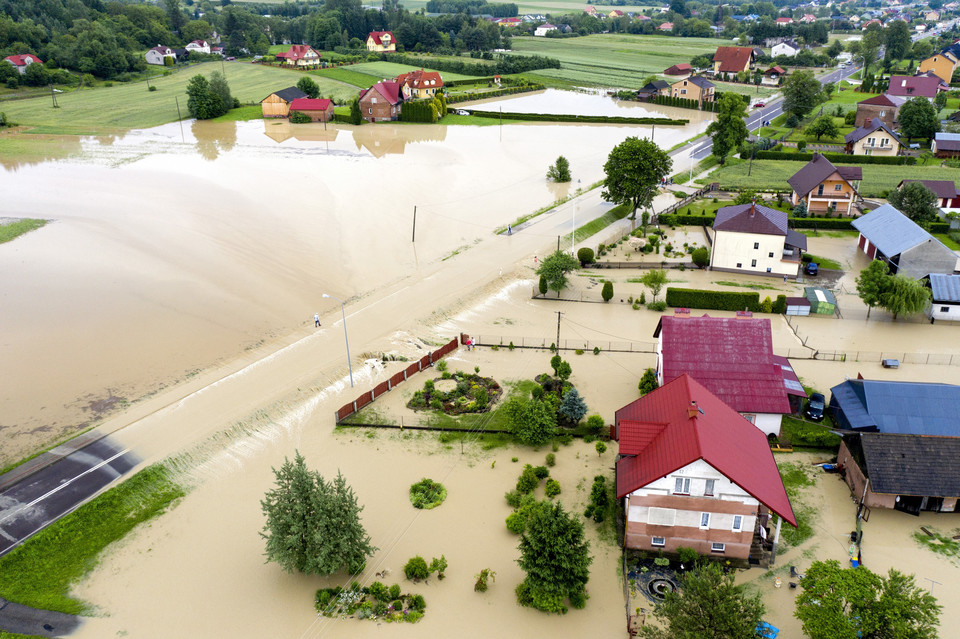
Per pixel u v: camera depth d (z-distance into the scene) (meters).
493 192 118.50
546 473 50.78
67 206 107.31
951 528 45.72
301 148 148.12
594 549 44.44
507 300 80.62
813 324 74.06
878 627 33.66
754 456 44.34
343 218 104.56
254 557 43.81
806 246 91.75
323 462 52.84
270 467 52.47
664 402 48.69
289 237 96.94
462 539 45.06
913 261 81.25
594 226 102.56
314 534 39.53
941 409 52.03
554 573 39.06
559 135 161.88
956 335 71.44
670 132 164.25
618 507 47.41
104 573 42.34
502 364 66.81
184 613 39.50
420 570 41.53
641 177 96.06
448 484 50.38
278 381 62.72
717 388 54.97
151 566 42.94
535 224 103.38
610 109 191.25
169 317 74.88
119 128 167.12
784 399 54.12
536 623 38.91
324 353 67.75
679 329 57.84
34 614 39.09
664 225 104.69
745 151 139.88
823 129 150.38
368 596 40.72
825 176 103.25
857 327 73.38
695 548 43.44
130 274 84.62
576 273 88.00
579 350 68.69
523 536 40.75
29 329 71.69
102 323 73.25
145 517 47.19
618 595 40.88
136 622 38.81
